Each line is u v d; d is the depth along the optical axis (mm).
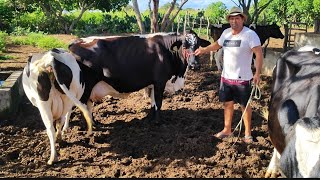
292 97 4289
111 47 6980
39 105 5660
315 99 3902
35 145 6461
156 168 5637
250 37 5965
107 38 7070
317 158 2936
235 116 7734
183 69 7664
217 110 8180
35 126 7250
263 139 6566
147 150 6246
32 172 5508
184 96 9109
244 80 6148
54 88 5680
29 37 20500
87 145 6441
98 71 6816
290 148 3312
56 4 28016
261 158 5988
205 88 9891
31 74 5531
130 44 7137
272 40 20953
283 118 4109
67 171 5555
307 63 4582
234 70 6148
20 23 28703
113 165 5754
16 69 12125
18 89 8453
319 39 12305
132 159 5914
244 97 6207
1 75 9453
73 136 6754
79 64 6652
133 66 7082
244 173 5512
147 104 8594
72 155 6051
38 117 7688
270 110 4734
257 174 5480
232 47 6070
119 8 29875
